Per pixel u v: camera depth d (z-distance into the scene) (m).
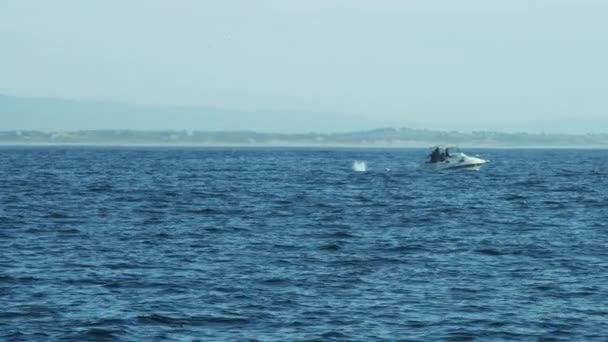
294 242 174.12
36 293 122.31
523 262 150.62
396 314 112.62
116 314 111.19
